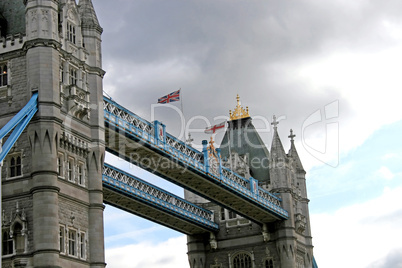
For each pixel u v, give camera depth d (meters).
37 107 54.84
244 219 104.12
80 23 62.19
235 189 88.31
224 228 104.56
